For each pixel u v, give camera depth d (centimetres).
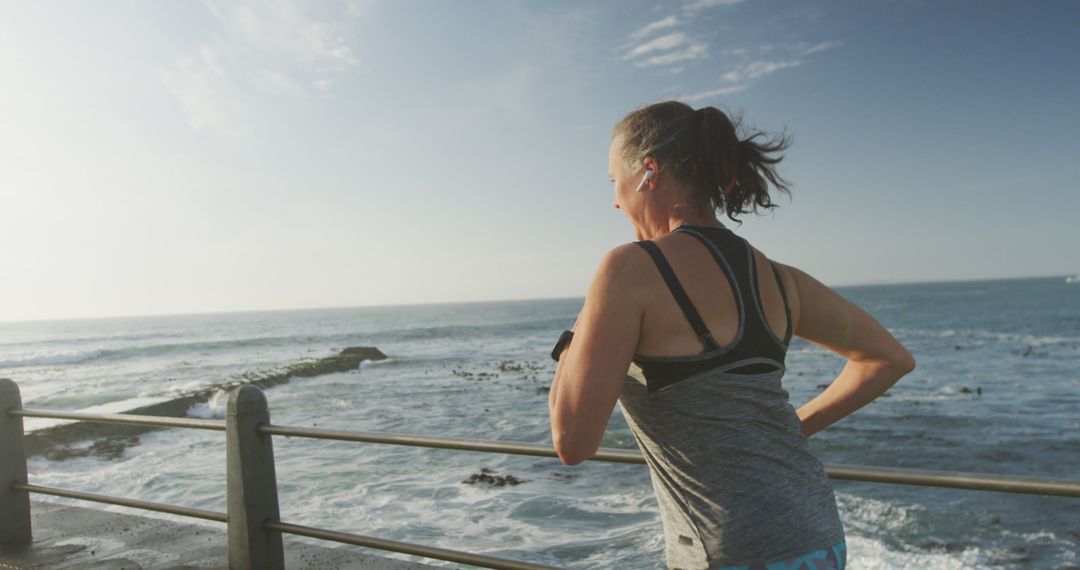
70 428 1738
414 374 3688
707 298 125
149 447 1705
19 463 379
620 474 1298
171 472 1416
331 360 4119
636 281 124
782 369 133
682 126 138
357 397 2730
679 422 125
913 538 966
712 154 135
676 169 138
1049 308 9544
